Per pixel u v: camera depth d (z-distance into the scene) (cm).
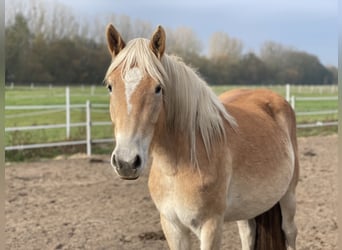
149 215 559
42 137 1084
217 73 3412
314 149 1041
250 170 298
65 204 610
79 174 802
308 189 675
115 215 559
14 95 1934
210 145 272
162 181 275
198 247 441
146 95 235
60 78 3156
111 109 248
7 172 812
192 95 271
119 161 224
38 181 748
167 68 262
